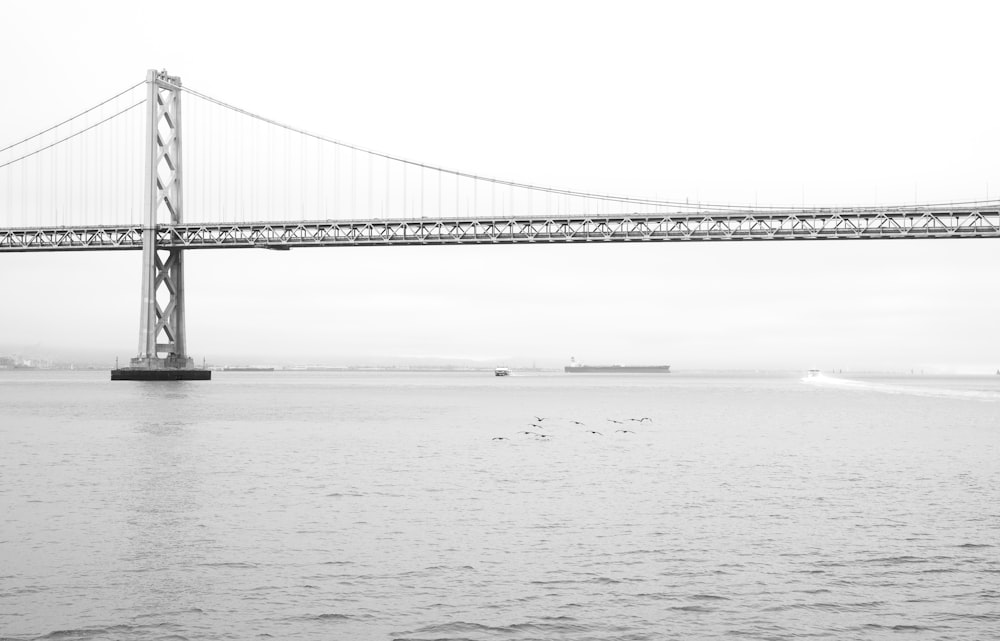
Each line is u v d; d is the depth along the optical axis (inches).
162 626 616.1
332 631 607.8
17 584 707.4
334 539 864.9
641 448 1787.6
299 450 1711.4
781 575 734.5
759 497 1125.7
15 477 1298.0
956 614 639.1
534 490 1185.4
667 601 668.7
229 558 788.6
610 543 848.9
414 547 831.7
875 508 1038.4
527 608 653.3
